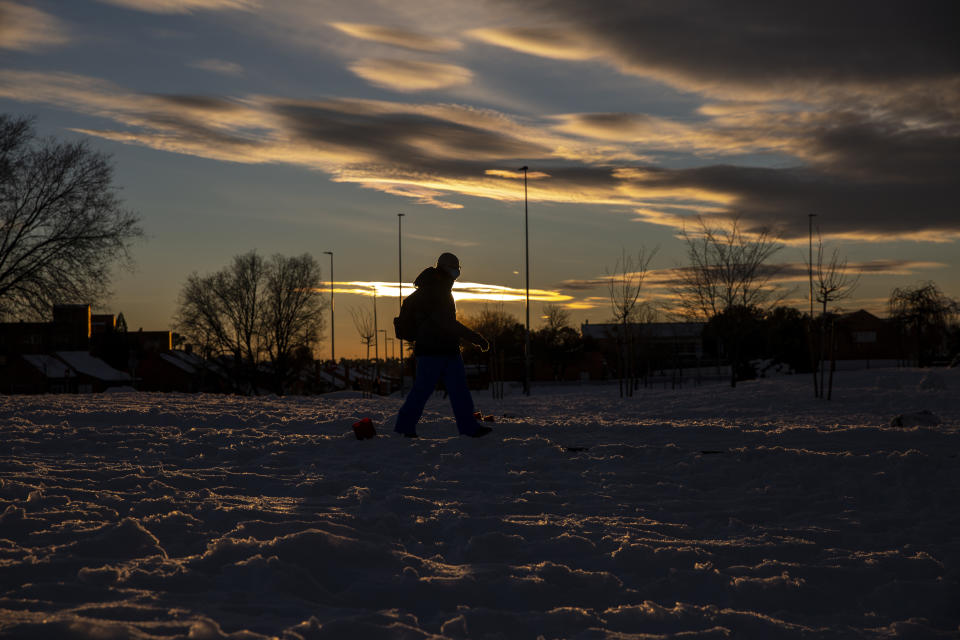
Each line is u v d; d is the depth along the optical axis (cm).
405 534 411
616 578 339
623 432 862
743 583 338
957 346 4706
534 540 405
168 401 1362
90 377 6519
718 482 595
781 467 647
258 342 6253
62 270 2967
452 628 268
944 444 789
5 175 2841
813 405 1944
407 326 802
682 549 380
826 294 2273
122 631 231
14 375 6297
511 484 556
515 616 287
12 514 388
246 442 755
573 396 3016
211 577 311
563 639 273
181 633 240
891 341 7138
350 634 252
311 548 343
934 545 423
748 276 3631
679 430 876
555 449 711
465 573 335
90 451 691
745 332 3741
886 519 484
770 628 293
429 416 1123
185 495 477
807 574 361
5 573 299
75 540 356
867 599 337
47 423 908
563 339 7594
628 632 284
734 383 3359
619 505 503
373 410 1314
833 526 470
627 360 3650
